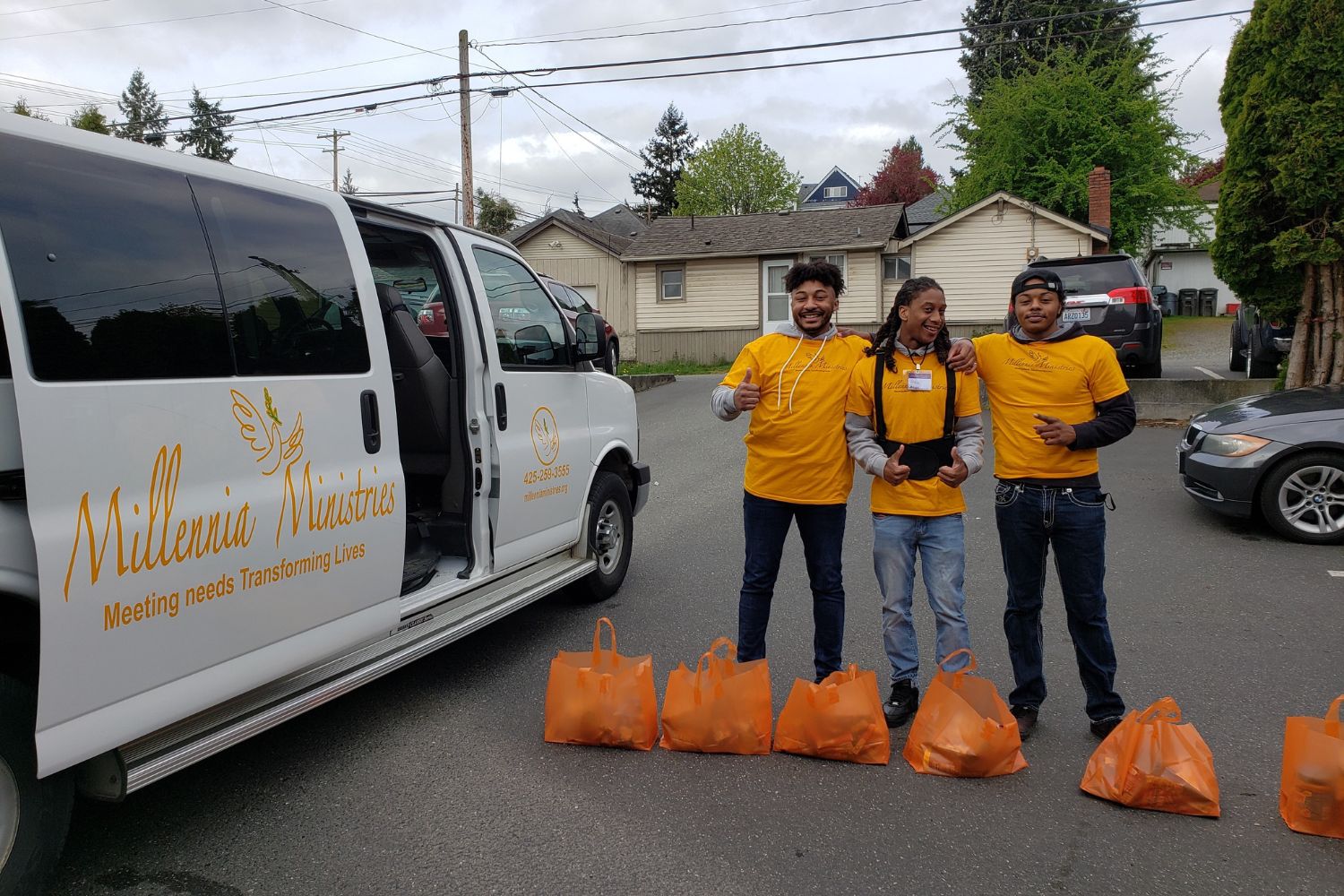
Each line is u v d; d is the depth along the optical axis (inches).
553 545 201.8
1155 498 323.3
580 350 212.5
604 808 130.5
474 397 174.6
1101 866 114.7
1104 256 493.4
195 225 118.3
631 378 699.4
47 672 97.0
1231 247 406.0
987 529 291.4
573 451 208.1
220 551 116.8
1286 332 520.4
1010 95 1002.7
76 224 103.8
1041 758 144.0
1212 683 170.7
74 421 100.0
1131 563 250.8
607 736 148.0
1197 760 127.3
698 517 318.3
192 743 115.2
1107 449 410.6
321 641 134.9
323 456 134.0
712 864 116.4
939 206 1198.3
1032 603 150.2
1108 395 141.9
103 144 108.8
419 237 169.8
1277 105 378.9
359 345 143.0
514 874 114.7
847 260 934.4
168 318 112.4
